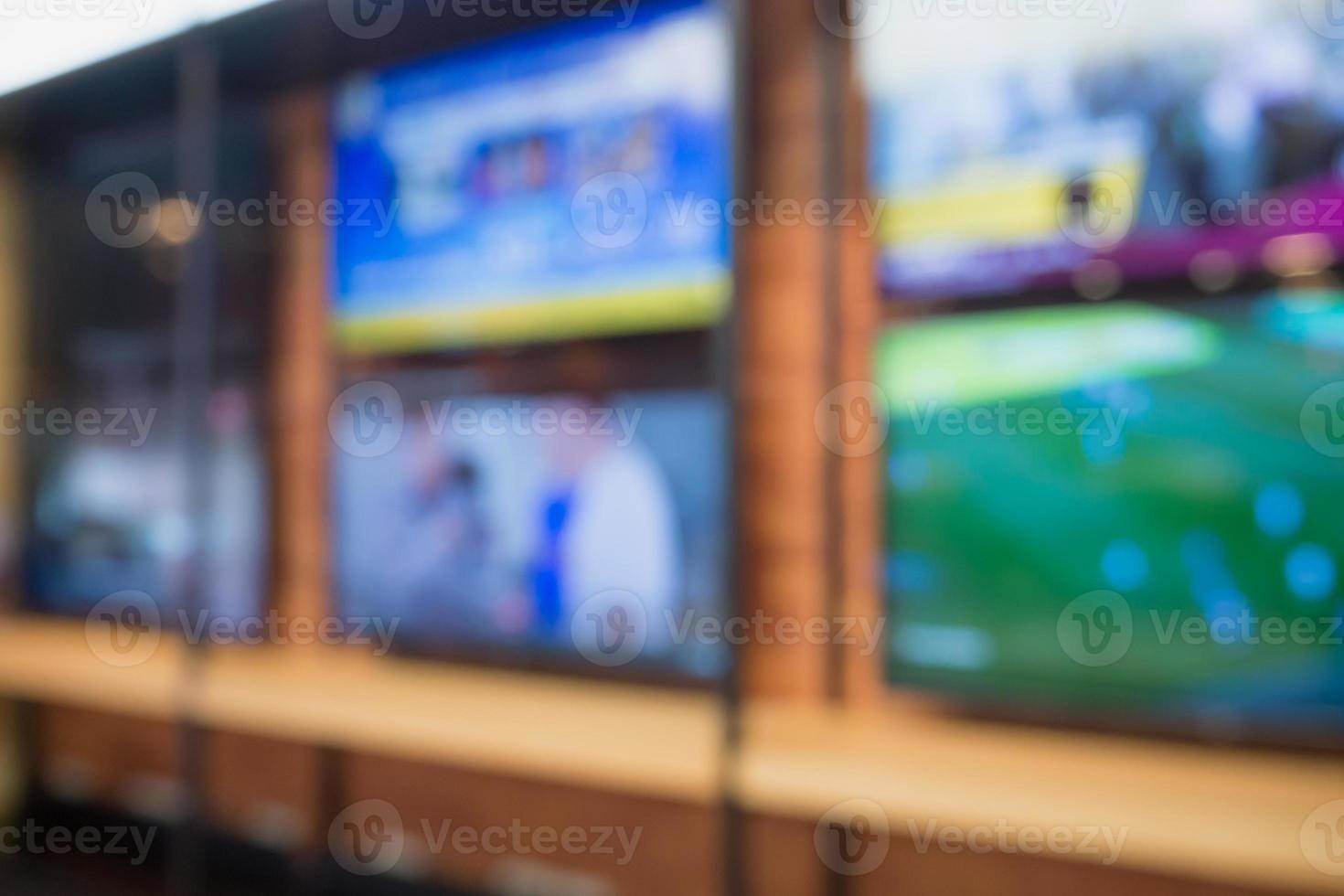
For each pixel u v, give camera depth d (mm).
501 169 1986
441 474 2057
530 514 1952
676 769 1574
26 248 2781
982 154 1537
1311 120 1327
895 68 1601
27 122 2660
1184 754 1434
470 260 2025
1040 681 1493
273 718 2035
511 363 1982
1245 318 1366
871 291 1695
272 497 2395
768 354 1807
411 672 2137
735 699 1564
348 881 2277
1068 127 1474
